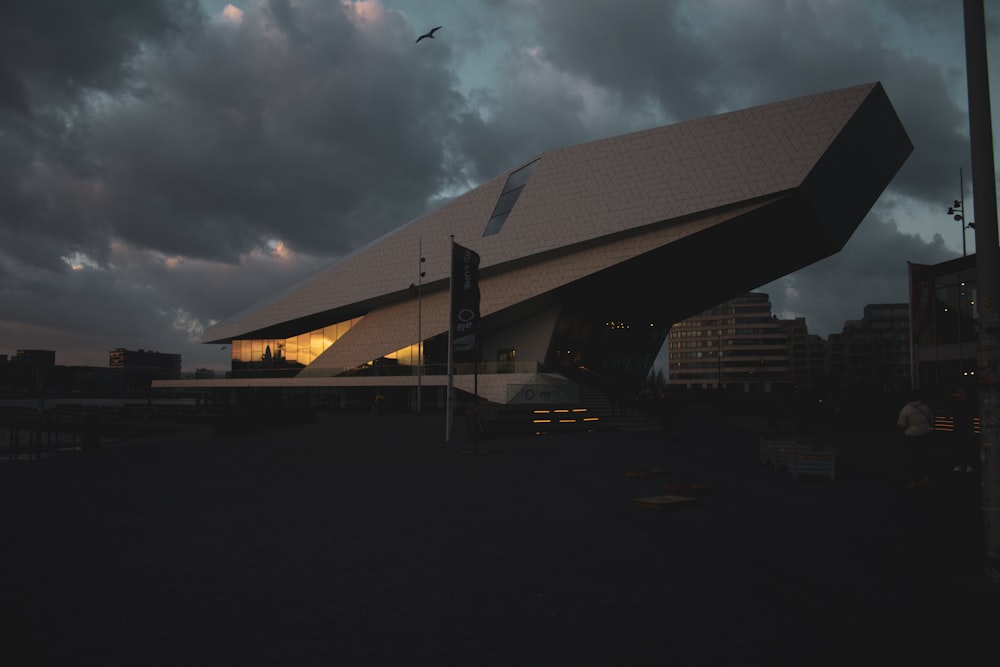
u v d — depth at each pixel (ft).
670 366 459.32
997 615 16.48
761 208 104.06
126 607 17.25
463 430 91.04
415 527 27.84
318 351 181.78
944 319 93.09
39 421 66.90
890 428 99.55
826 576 20.10
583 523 28.66
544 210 128.06
